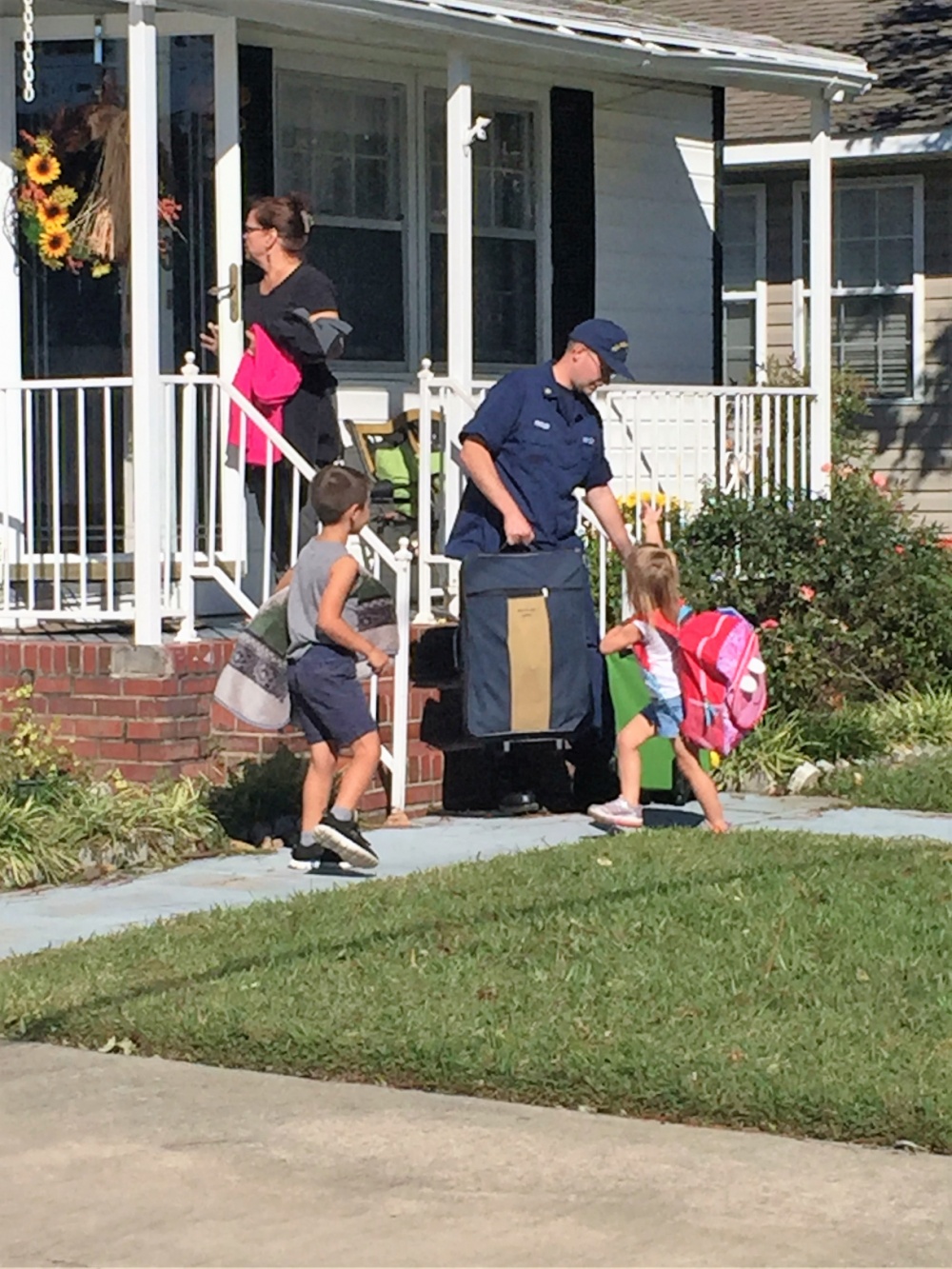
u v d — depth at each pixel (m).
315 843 8.59
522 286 13.35
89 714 9.57
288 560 10.28
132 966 7.04
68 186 10.74
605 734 9.71
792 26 20.00
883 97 18.31
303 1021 6.32
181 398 10.84
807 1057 5.88
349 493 8.39
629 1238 4.87
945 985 6.55
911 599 11.73
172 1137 5.61
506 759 10.11
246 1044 6.22
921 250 18.81
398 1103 5.86
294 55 11.79
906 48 19.05
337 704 8.39
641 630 9.05
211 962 7.04
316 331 10.02
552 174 13.40
